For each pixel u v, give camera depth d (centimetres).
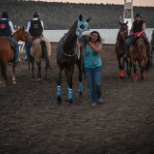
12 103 1248
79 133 880
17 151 771
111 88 1493
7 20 1555
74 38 1155
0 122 1009
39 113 1098
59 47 1198
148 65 1689
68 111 1113
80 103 1226
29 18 5341
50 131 905
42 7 5569
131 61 1662
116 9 5934
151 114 1034
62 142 818
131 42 1647
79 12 5731
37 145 805
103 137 840
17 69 2212
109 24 5625
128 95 1330
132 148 754
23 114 1093
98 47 1126
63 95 1368
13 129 936
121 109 1113
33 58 1736
